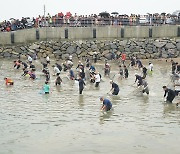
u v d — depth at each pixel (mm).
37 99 26000
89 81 33375
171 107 23766
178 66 36875
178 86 29219
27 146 16656
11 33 49438
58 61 48125
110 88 30203
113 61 48531
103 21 51969
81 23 51781
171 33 52219
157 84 32125
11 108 23469
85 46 50312
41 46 50281
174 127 19562
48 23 51562
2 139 17578
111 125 19859
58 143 17062
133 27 51750
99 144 16953
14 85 31312
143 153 15891
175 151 16141
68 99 25984
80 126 19656
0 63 45312
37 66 43250
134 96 27016
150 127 19531
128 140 17500
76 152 15953
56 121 20578
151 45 50531
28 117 21375
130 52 50188
